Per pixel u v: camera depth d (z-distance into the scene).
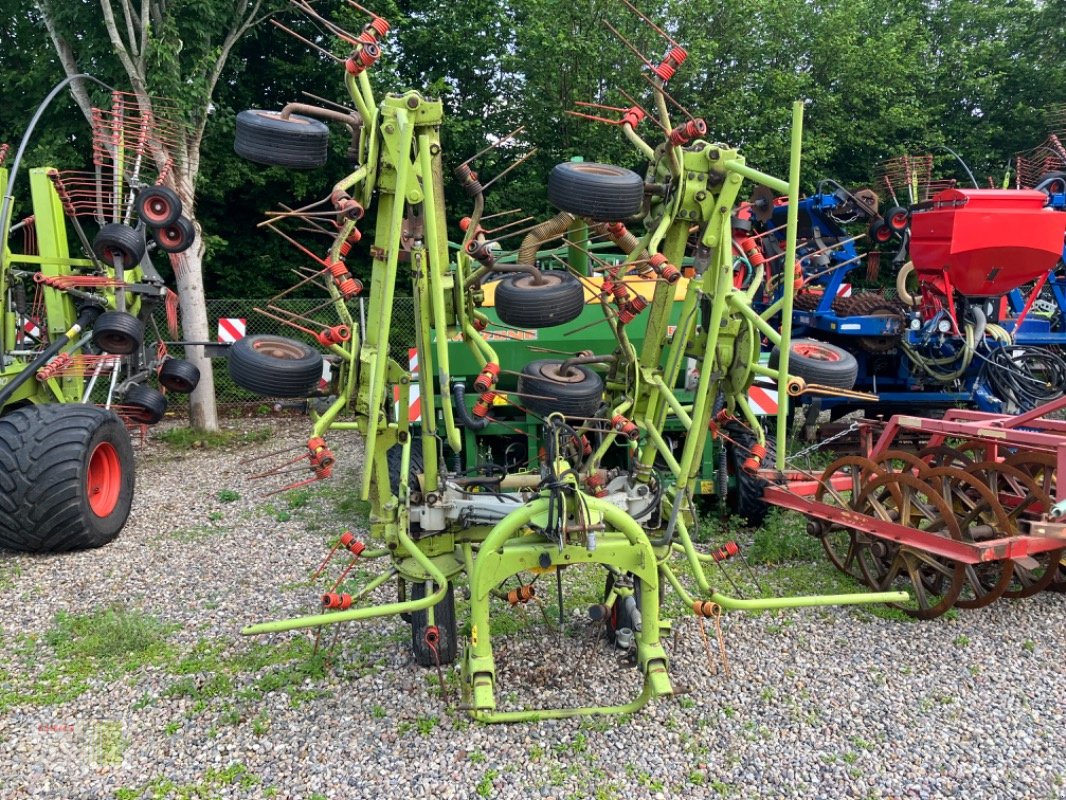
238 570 5.11
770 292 8.18
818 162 14.85
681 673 3.68
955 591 4.12
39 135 11.58
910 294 8.01
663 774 2.97
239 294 13.61
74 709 3.46
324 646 3.96
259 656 3.89
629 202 3.17
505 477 3.69
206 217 13.15
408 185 3.13
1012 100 17.56
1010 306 8.52
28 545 5.23
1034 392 7.04
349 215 2.96
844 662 3.81
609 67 12.51
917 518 4.79
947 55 17.42
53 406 5.43
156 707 3.46
